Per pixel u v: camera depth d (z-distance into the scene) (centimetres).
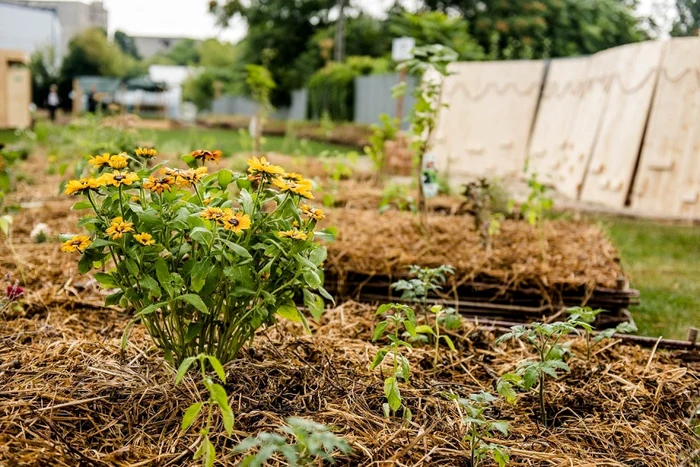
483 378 241
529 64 1017
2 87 1568
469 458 177
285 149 1197
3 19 3759
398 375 202
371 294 334
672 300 387
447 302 320
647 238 571
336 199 548
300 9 3181
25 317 278
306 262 194
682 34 1375
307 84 2666
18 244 395
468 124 1064
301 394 209
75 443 173
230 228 182
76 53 3881
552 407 217
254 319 201
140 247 192
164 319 210
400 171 803
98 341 242
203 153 206
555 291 327
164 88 3675
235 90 3347
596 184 774
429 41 856
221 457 171
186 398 195
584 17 2280
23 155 838
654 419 212
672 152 692
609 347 270
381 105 1911
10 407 185
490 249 384
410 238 409
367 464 171
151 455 171
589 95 852
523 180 949
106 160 198
